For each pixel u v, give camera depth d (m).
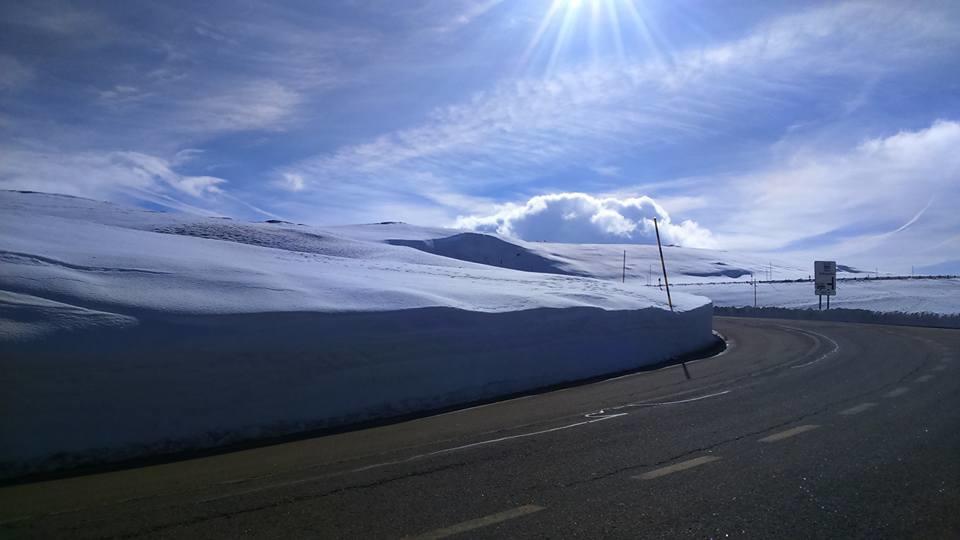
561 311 17.69
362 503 6.14
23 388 8.20
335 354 11.51
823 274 44.66
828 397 11.86
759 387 13.34
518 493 6.36
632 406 11.43
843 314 41.53
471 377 13.57
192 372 9.66
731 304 60.75
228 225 56.94
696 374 16.05
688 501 6.01
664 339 21.55
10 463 7.61
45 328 9.09
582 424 9.84
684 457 7.65
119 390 8.89
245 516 5.83
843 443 8.27
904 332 29.11
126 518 5.85
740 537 5.14
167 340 9.85
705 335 25.50
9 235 16.59
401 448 8.54
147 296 11.54
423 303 14.98
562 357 16.31
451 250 134.88
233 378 10.02
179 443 8.92
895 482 6.59
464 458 7.84
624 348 18.92
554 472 7.10
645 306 22.28
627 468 7.21
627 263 144.75
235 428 9.54
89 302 10.57
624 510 5.79
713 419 9.99
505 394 13.70
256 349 10.59
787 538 5.13
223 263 16.88
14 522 5.81
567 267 132.12
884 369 15.85
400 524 5.54
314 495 6.43
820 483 6.55
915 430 9.00
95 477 7.44
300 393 10.59
